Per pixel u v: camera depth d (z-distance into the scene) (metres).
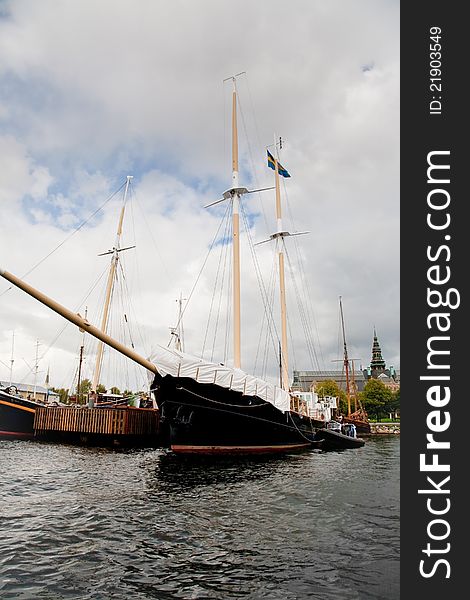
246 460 24.36
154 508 12.59
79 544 9.35
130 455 27.09
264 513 12.21
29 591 7.05
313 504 13.45
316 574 7.87
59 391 86.69
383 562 8.47
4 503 13.01
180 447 23.73
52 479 17.30
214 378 23.12
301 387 143.25
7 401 37.88
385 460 28.36
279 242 50.34
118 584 7.37
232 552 8.98
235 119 37.97
